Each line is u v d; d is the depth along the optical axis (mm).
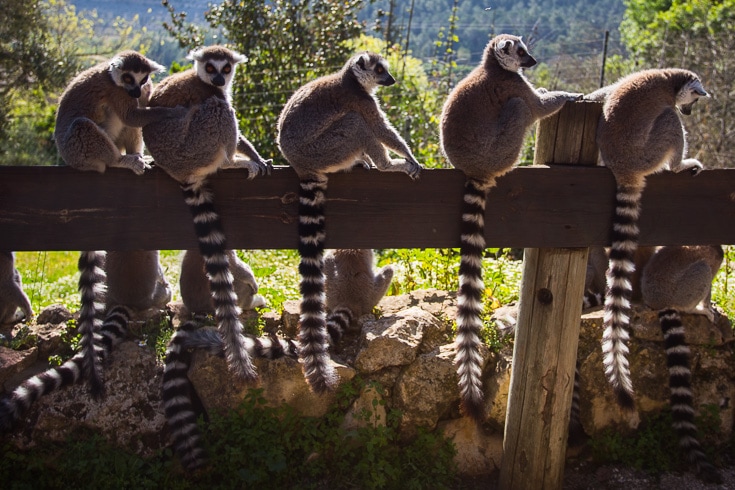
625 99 4719
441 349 5297
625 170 4520
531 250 4672
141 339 5418
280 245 4453
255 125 12453
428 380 5117
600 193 4547
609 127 4613
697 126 15547
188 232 4371
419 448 5094
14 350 5191
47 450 4840
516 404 4781
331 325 5590
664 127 4676
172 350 5031
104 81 4680
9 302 5438
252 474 4812
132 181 4281
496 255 7832
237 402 5047
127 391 5027
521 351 4742
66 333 5344
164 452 4910
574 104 4527
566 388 4699
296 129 4688
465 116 4785
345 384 5094
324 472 5012
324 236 4410
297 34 13383
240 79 12953
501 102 4820
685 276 5469
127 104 4680
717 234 4723
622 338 4617
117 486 4711
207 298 5586
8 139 18469
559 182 4488
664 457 5309
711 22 16469
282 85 12836
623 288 4578
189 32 14336
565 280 4598
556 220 4523
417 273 7176
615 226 4543
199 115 4312
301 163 4629
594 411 5383
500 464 5152
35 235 4234
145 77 4770
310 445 5035
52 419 4859
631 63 19297
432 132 13242
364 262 5965
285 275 7875
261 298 6043
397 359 5176
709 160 14906
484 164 4613
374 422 5043
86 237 4285
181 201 4340
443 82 14930
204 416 5148
